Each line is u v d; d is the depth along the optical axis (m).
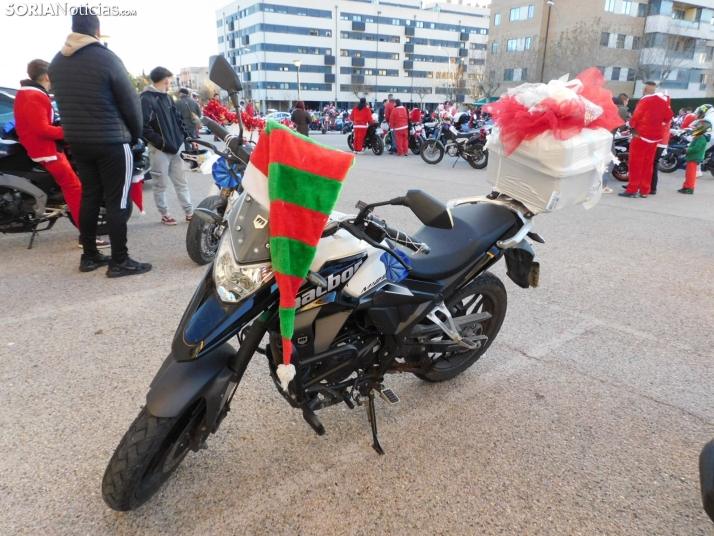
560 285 4.65
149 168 6.32
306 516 2.11
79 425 2.62
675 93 54.75
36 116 4.54
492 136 2.87
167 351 3.35
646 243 5.95
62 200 5.39
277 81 88.81
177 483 2.27
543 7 50.66
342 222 1.89
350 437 2.61
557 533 2.06
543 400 2.96
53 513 2.09
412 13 97.44
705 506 1.75
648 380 3.17
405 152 15.61
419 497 2.23
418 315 2.45
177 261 5.07
